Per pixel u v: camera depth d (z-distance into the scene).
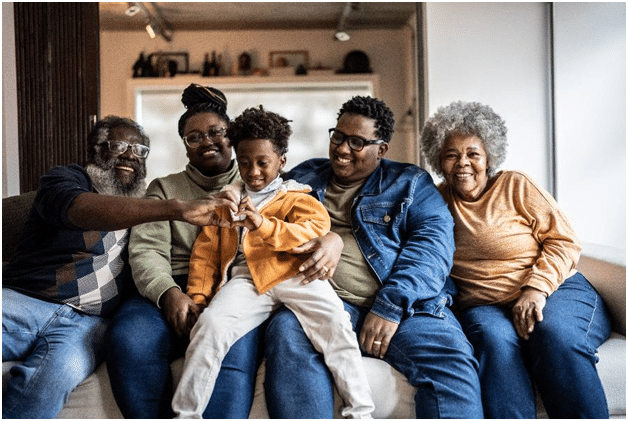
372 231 1.89
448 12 3.73
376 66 7.15
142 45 7.04
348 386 1.55
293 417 1.53
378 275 1.82
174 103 6.97
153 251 1.85
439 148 2.01
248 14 6.49
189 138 2.02
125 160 2.08
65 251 1.80
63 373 1.57
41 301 1.75
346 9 6.04
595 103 3.68
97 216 1.62
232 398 1.56
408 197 1.91
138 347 1.59
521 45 3.73
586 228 3.69
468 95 3.73
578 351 1.62
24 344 1.68
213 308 1.62
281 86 6.96
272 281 1.69
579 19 3.67
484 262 1.91
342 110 1.97
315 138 7.07
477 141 1.94
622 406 1.72
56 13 4.04
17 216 2.13
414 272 1.75
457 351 1.60
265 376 1.61
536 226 1.92
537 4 3.72
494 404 1.62
